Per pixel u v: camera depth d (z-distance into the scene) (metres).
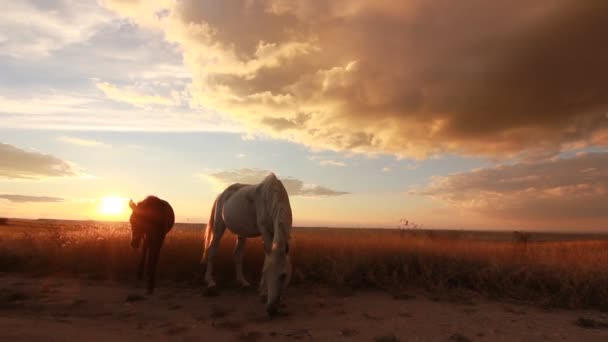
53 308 6.96
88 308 7.04
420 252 9.91
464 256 9.82
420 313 6.91
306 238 11.85
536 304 7.63
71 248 10.69
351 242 11.05
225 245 10.46
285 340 5.43
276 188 7.25
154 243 8.20
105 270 9.98
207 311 6.97
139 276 8.88
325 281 9.11
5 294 7.74
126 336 5.43
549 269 8.73
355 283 8.82
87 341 5.01
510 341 5.50
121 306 7.21
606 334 5.84
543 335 5.77
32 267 10.22
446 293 8.30
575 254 10.30
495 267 8.84
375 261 9.62
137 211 8.31
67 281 9.21
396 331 5.88
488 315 6.83
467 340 5.50
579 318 6.47
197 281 9.16
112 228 14.07
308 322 6.31
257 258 9.98
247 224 8.12
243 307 7.23
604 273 8.27
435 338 5.58
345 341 5.41
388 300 7.83
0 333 5.03
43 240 11.88
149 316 6.62
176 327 5.95
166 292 8.34
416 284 8.89
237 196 8.36
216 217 9.04
